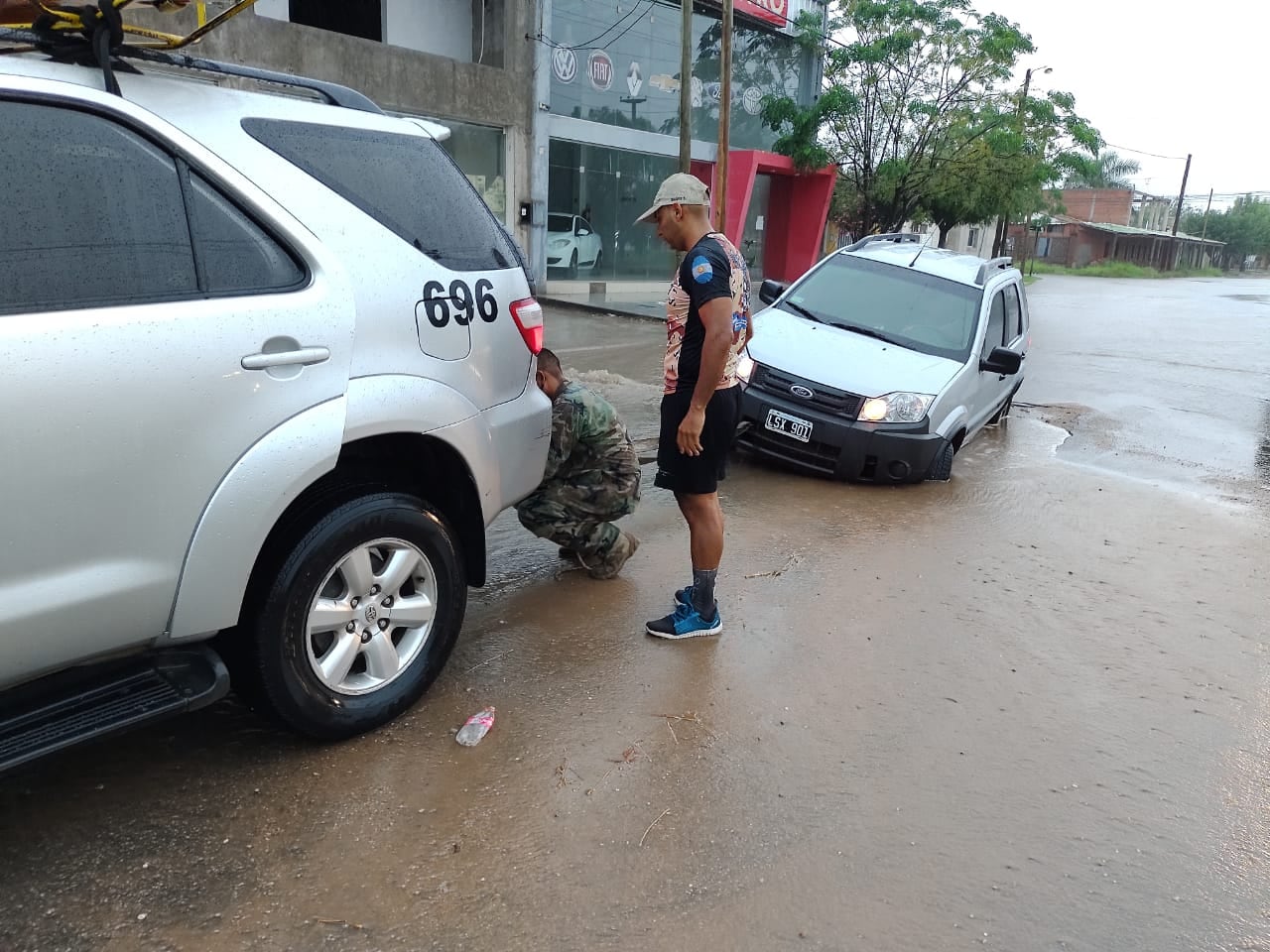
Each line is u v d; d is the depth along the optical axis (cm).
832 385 648
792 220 2480
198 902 236
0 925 225
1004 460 777
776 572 483
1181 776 316
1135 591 484
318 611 284
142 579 240
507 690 347
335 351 274
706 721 333
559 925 235
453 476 327
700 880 254
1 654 220
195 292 249
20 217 222
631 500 440
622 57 1845
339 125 298
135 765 291
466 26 1631
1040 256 6919
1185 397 1152
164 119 251
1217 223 9094
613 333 1388
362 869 250
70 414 221
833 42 2283
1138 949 238
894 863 265
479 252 337
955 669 385
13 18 281
